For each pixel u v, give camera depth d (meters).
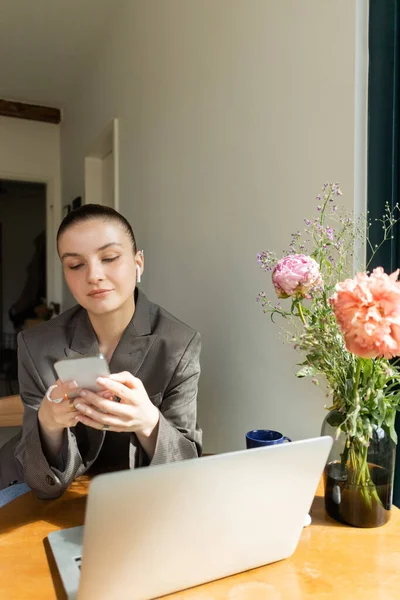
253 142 1.29
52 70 3.39
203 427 1.59
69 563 0.68
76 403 0.76
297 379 1.13
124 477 0.51
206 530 0.60
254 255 1.29
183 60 1.72
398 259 0.96
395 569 0.68
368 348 0.65
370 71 0.97
